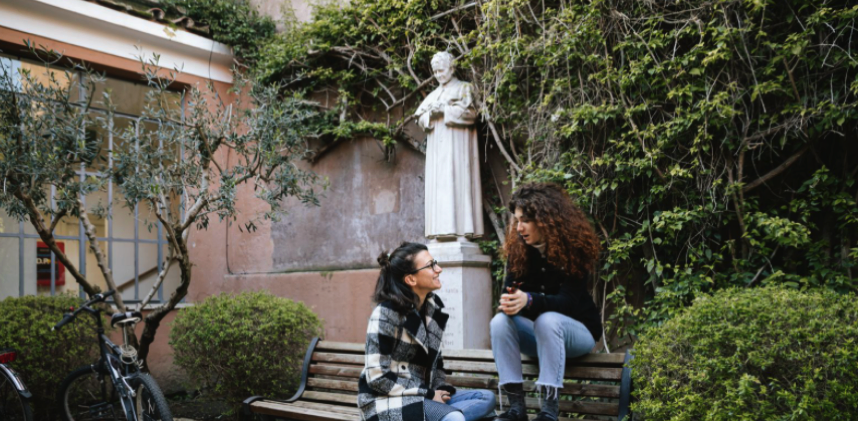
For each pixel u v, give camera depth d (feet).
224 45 22.67
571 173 14.24
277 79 21.81
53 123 14.17
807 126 11.93
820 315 7.55
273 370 14.53
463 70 16.97
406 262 8.48
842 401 6.99
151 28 20.65
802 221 12.30
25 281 18.92
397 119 19.36
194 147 15.42
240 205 23.15
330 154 21.02
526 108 15.69
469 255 15.53
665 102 12.99
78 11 19.02
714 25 12.49
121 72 20.81
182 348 14.89
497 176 16.85
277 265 21.97
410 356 8.59
